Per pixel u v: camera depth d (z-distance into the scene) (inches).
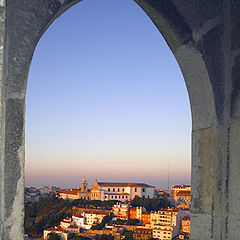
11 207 33.4
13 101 34.1
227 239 45.9
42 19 36.0
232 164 46.9
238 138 46.0
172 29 45.5
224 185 46.6
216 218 46.0
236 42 46.1
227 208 46.5
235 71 46.4
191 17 46.0
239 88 45.7
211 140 47.1
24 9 34.9
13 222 33.5
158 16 45.4
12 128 33.9
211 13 47.4
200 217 47.4
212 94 46.9
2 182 32.6
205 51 46.8
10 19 34.1
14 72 34.3
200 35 46.6
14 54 34.2
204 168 47.8
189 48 46.8
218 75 47.8
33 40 35.4
